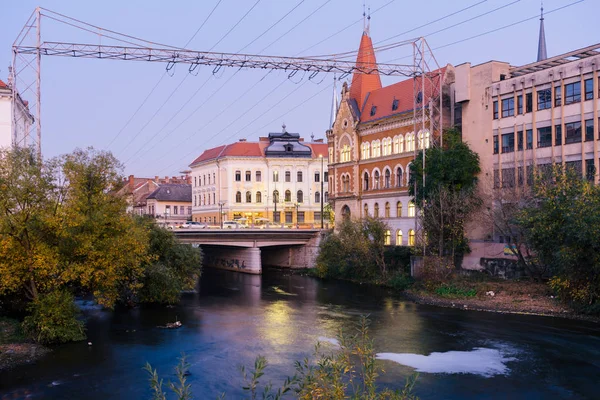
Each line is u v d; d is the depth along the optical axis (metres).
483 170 53.41
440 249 51.72
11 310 37.16
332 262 67.25
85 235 33.06
